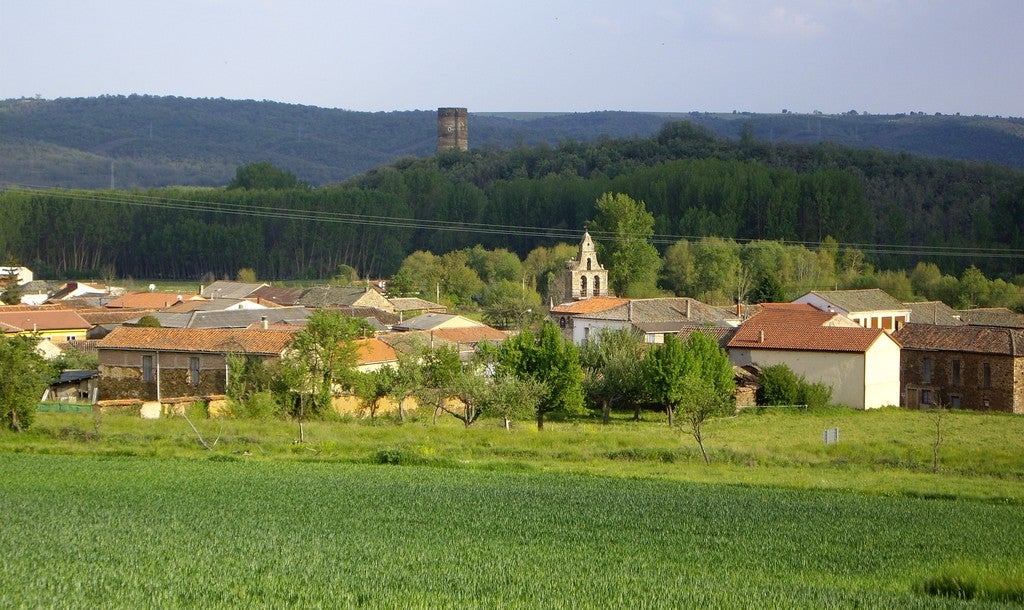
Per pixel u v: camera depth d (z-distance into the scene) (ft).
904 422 302.45
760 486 182.91
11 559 109.29
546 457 215.51
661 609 91.66
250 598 93.04
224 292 642.22
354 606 90.68
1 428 231.91
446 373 274.77
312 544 120.88
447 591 96.94
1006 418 314.96
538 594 96.07
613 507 153.07
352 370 270.67
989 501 171.53
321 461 204.13
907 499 170.91
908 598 99.25
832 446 231.91
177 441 222.48
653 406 326.03
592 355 321.93
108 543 119.55
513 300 553.64
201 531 129.39
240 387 271.28
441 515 144.15
